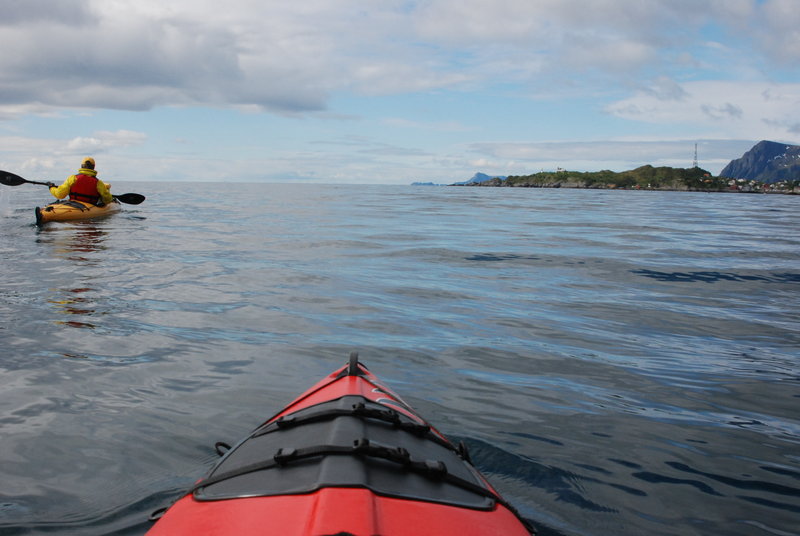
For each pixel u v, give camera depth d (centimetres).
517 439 325
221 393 382
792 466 304
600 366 463
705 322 612
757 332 575
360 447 174
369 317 597
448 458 209
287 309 619
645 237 1525
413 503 159
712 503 266
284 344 495
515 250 1159
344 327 556
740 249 1276
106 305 607
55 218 1380
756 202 5878
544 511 254
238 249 1068
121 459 291
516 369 450
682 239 1495
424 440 217
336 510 143
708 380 436
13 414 341
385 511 149
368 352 481
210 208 2347
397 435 209
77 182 1498
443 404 374
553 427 344
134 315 572
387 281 800
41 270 791
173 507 175
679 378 439
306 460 178
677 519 252
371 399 243
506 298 709
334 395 249
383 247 1162
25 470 279
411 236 1407
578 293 752
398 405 251
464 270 908
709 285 832
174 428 328
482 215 2370
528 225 1866
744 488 280
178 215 1873
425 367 448
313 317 590
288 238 1280
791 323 612
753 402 394
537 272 905
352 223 1761
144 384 394
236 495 166
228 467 195
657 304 696
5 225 1354
